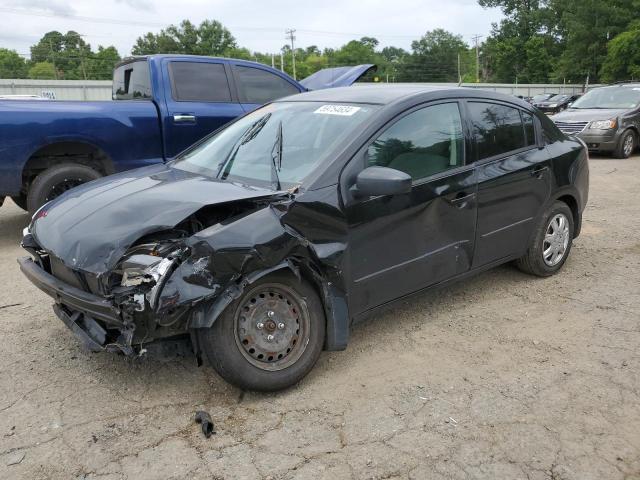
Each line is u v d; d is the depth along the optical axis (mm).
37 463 2791
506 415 3162
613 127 13156
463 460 2807
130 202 3344
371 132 3662
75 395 3369
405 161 3805
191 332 3117
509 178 4469
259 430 3049
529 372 3613
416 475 2705
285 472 2730
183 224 3158
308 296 3361
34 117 5992
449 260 4098
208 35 94000
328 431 3037
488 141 4410
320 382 3512
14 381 3520
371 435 3002
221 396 3359
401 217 3711
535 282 5129
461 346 3963
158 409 3234
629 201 8578
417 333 4160
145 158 6906
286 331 3316
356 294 3557
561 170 5000
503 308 4586
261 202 3229
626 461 2799
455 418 3139
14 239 6809
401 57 125188
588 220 7418
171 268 2896
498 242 4520
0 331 4219
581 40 62062
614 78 57375
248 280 3068
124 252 2932
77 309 3154
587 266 5559
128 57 7691
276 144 3912
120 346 2996
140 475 2713
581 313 4484
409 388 3439
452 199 4023
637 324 4281
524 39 84312
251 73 7785
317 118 4020
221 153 4258
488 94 4555
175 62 7184
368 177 3350
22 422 3109
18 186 6035
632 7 61062
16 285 5203
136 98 7445
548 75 81375
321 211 3328
